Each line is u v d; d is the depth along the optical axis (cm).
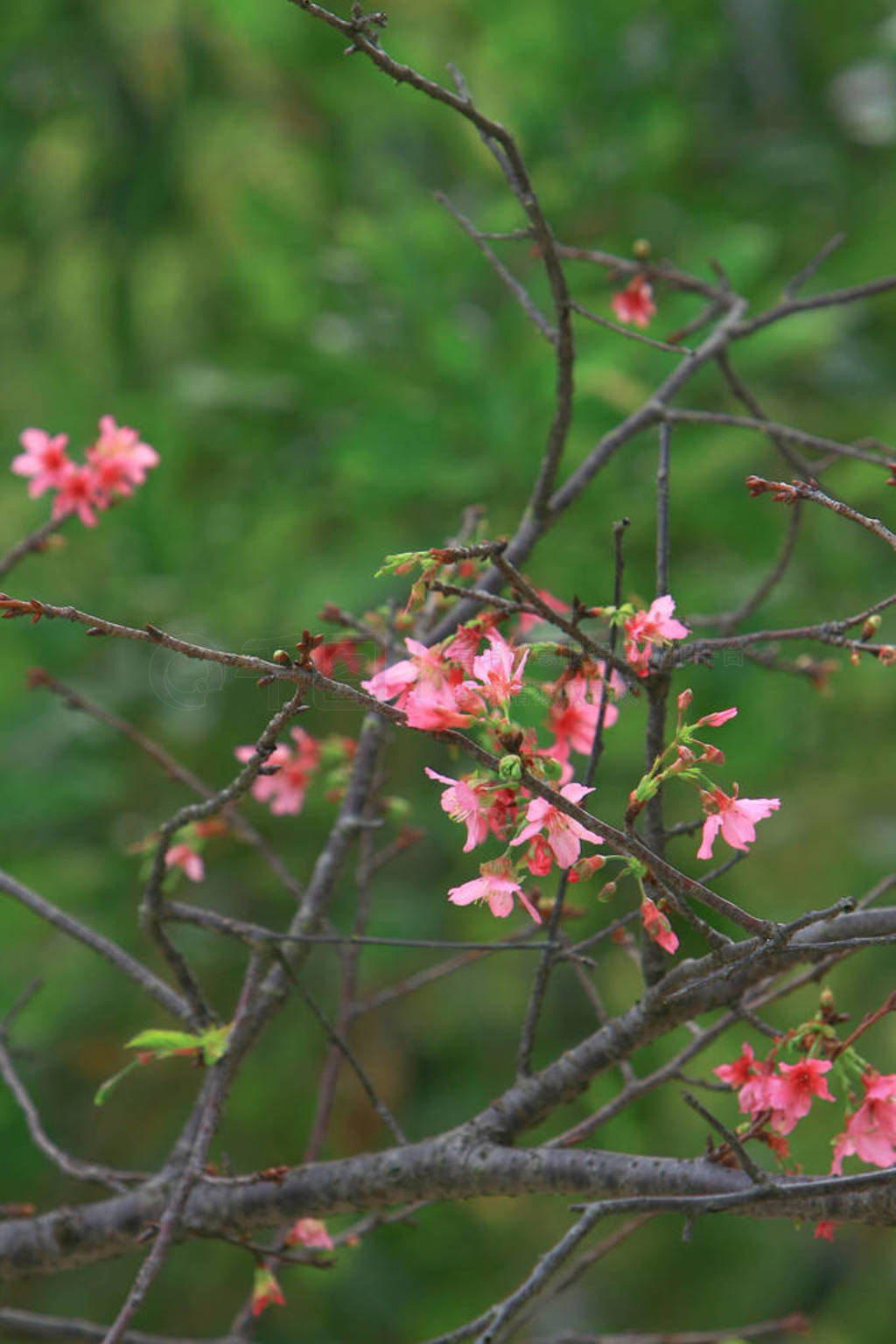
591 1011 345
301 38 329
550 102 326
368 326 336
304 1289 332
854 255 346
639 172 328
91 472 200
